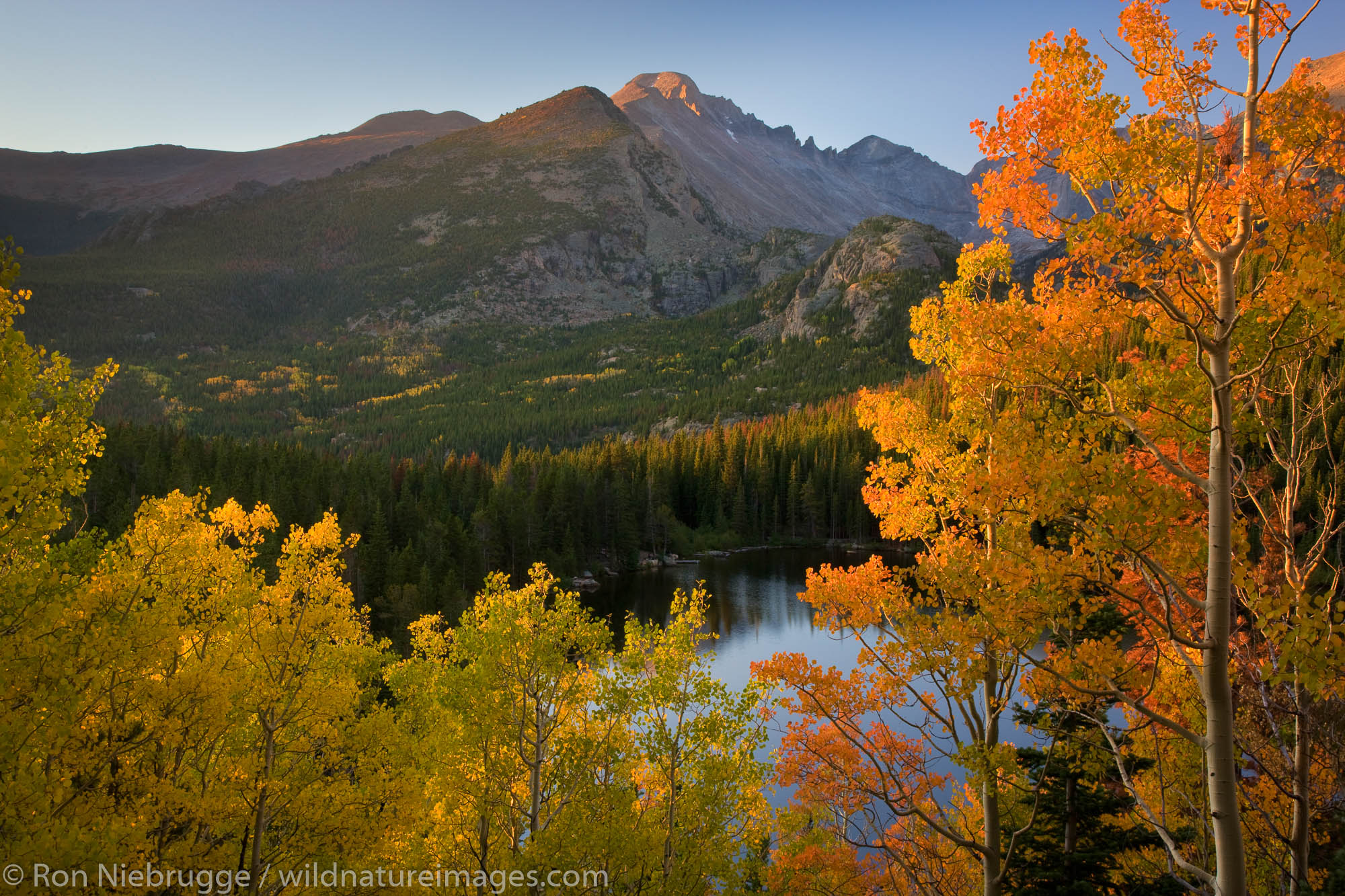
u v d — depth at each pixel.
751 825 19.92
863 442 118.38
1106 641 9.21
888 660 12.16
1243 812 13.20
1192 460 9.58
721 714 17.41
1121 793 14.03
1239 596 8.56
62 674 10.38
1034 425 9.13
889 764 14.40
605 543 91.50
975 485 8.85
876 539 109.56
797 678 12.67
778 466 118.62
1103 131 7.56
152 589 12.32
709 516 112.19
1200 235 7.59
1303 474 9.63
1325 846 12.70
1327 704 11.42
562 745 16.81
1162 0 7.70
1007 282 11.81
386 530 65.75
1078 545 8.94
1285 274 7.21
